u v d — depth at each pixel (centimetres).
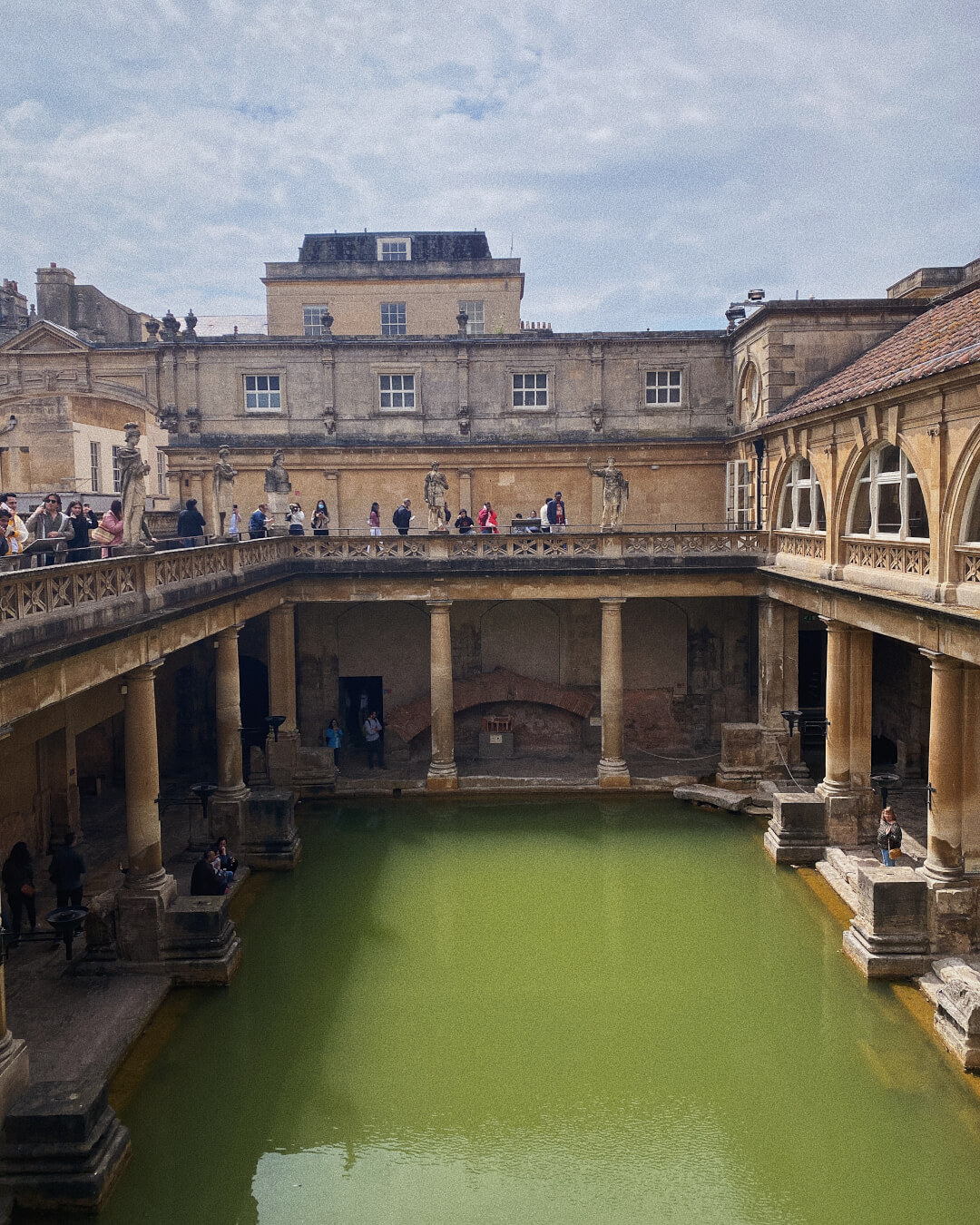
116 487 3881
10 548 1386
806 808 2186
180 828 2386
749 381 3039
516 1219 1108
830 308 2728
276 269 4116
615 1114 1300
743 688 3186
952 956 1631
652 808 2628
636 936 1831
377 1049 1455
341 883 2111
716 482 3244
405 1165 1201
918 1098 1326
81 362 3206
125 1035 1433
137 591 1561
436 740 2772
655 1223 1100
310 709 3194
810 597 2275
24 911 1900
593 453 3231
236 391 3206
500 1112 1307
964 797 1670
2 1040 1173
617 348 3198
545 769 2953
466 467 3231
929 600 1620
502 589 2725
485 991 1634
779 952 1761
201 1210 1121
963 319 1930
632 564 2683
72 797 2286
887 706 2817
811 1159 1208
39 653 1137
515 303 4141
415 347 3197
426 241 4597
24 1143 1116
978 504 1543
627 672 3198
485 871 2172
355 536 2673
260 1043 1466
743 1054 1441
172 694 3025
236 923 1905
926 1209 1125
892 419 1778
